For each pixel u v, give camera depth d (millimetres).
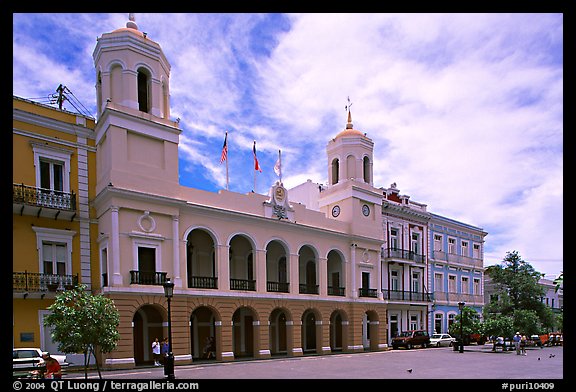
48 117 22781
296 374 19375
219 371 20578
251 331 31359
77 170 23641
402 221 41562
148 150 24375
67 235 22719
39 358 18453
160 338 25453
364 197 36312
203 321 28531
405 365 23172
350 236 34562
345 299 33344
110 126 22844
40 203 21562
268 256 32750
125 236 22625
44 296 21062
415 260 41906
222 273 26531
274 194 30219
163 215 24234
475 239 50656
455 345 34219
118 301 21656
